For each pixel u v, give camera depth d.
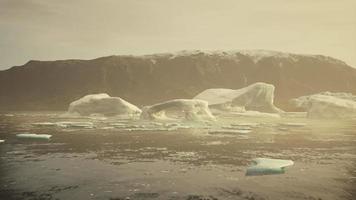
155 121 31.36
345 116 37.28
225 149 14.15
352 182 8.41
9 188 7.83
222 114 41.59
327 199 7.00
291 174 9.31
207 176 9.05
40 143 15.91
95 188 7.84
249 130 23.62
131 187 7.93
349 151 13.61
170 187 7.94
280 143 16.22
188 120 31.38
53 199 7.02
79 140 17.12
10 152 13.16
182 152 13.30
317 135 20.19
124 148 14.36
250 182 8.40
